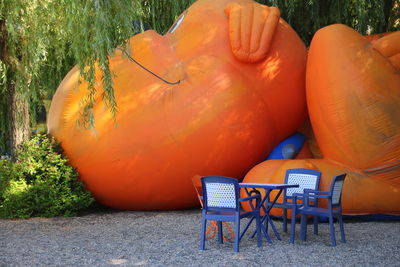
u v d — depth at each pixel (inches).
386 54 342.6
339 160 344.8
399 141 332.5
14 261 229.9
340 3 455.2
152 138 369.1
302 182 303.9
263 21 388.2
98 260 229.9
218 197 247.9
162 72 389.1
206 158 372.8
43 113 593.9
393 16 473.7
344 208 330.0
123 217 372.2
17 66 402.3
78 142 383.6
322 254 236.5
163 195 384.5
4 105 445.1
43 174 384.2
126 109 374.9
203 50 392.2
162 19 486.0
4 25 398.0
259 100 380.8
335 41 358.0
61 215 381.7
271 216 339.6
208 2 422.3
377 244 259.9
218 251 244.8
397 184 332.8
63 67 486.9
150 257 234.2
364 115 337.4
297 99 393.4
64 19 345.1
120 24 321.4
